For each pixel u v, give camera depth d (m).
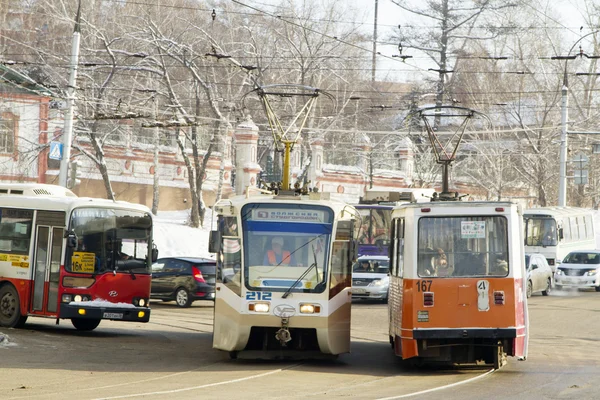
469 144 141.12
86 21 115.00
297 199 36.53
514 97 138.25
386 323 56.66
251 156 120.19
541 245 99.06
